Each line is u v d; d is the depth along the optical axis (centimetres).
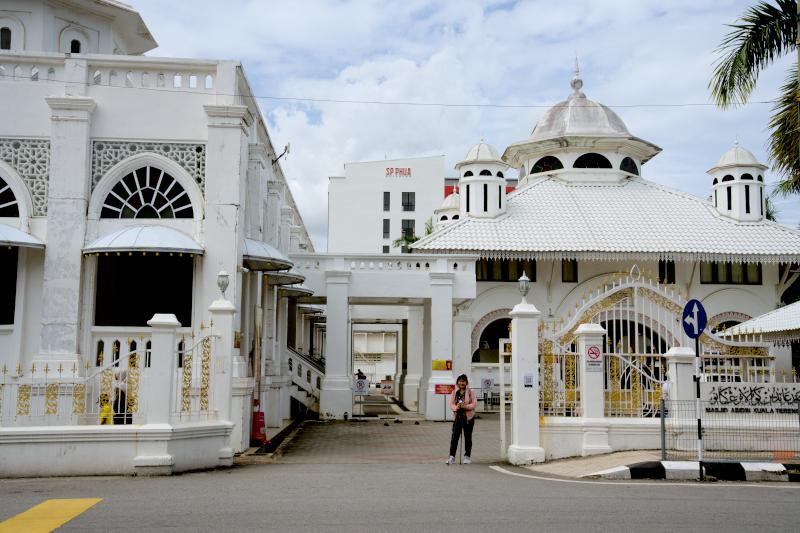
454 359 2850
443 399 2319
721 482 1098
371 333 6000
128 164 1534
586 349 1360
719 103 1672
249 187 1827
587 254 3089
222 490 952
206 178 1519
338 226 7125
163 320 1133
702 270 3316
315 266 2419
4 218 1513
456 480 1073
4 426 1116
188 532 701
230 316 1265
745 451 1327
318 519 762
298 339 3288
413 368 3130
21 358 1488
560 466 1246
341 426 2139
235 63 1559
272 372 2016
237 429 1414
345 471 1177
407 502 866
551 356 1377
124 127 1540
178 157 1547
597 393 1352
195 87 1562
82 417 1176
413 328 3145
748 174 3406
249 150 1825
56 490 951
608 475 1120
